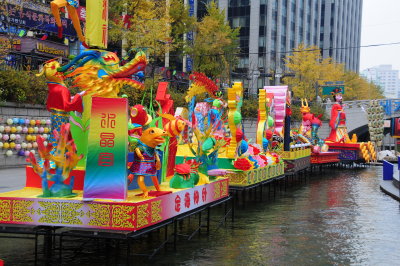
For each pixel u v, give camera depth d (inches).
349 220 595.2
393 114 2143.2
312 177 1176.8
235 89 633.6
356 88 3366.1
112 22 1196.5
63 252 397.7
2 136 872.3
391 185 924.0
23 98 919.0
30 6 1173.7
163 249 425.1
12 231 340.2
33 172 389.1
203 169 478.9
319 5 3476.9
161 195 367.6
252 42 2573.8
